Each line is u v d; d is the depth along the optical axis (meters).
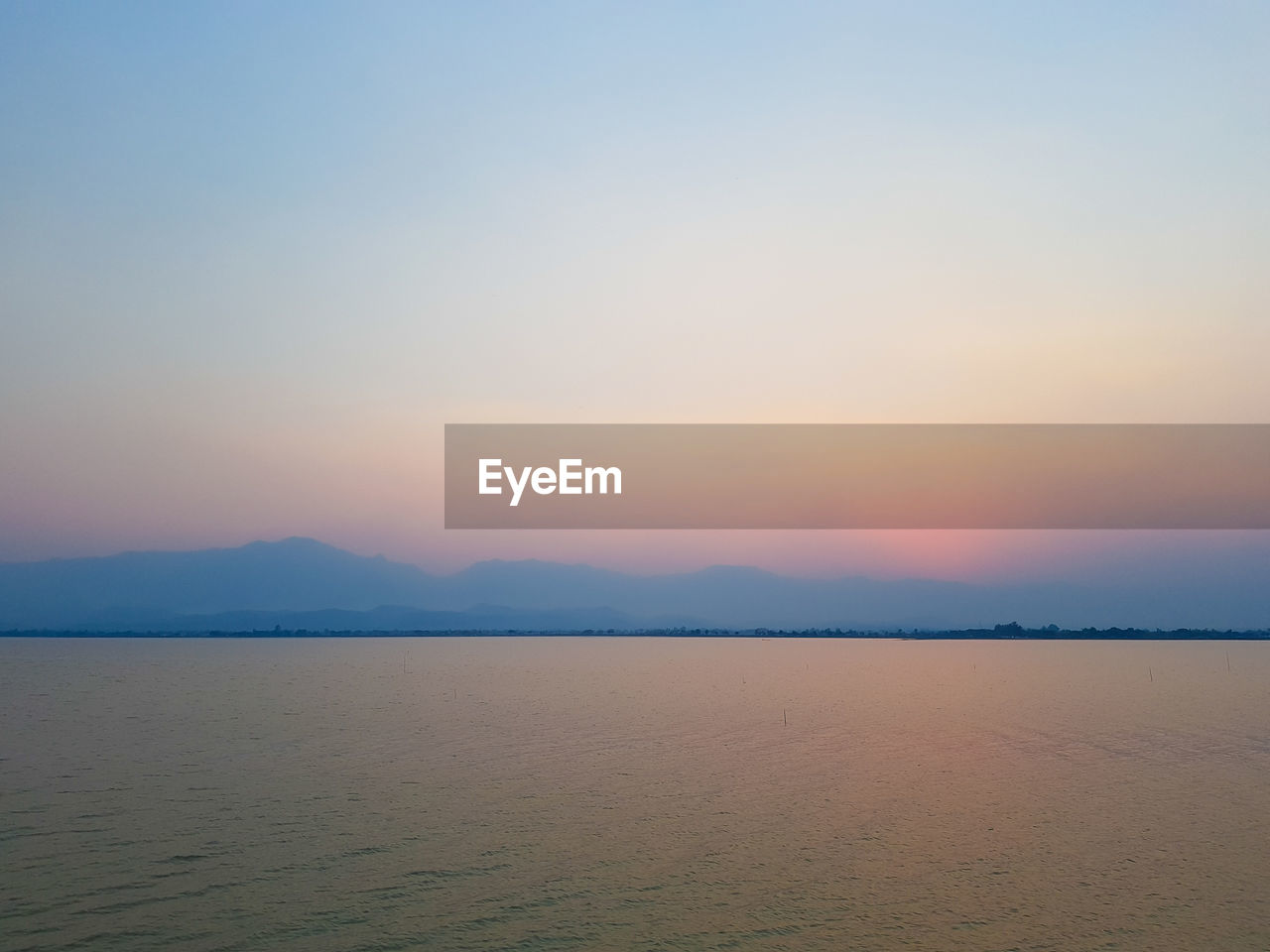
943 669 190.62
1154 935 32.28
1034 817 48.38
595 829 45.62
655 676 168.12
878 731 83.25
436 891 36.62
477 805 50.75
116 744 74.31
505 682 150.62
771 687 139.00
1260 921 33.47
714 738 78.44
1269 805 50.97
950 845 43.00
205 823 46.62
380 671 182.25
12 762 65.38
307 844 42.81
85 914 34.00
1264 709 102.44
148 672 175.88
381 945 31.41
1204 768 63.09
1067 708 104.19
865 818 48.03
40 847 42.31
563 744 74.50
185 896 35.81
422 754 69.00
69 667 193.88
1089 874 38.81
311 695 122.56
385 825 46.25
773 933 32.56
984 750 71.25
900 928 32.94
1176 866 39.81
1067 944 31.61
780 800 52.31
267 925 33.03
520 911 34.47
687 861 40.53
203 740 76.56
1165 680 151.75
